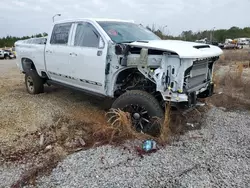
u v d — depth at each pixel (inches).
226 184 97.2
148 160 114.7
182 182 98.6
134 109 144.0
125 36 166.2
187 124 158.6
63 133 146.4
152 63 133.7
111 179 100.6
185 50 128.5
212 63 166.6
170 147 127.6
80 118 170.6
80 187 95.8
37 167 109.8
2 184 98.5
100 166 110.0
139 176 102.7
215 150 124.6
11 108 192.9
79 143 133.6
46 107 195.9
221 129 152.9
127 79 161.0
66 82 201.0
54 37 202.5
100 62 157.0
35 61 227.0
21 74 405.7
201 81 157.2
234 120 169.3
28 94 244.1
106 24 169.6
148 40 170.9
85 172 105.6
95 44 163.3
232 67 446.6
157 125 138.3
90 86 174.7
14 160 116.4
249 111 190.9
